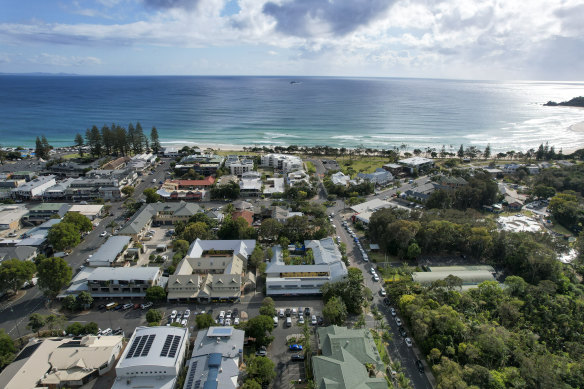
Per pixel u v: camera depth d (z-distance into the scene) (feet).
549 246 519.60
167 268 477.77
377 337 362.33
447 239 524.52
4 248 507.30
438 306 383.24
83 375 302.86
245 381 294.87
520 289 425.69
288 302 426.10
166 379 296.51
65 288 433.48
